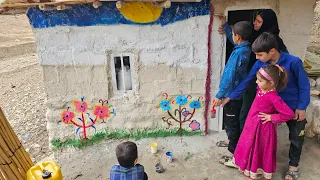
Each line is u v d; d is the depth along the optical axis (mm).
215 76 4449
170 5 3736
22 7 3824
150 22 4094
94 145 4621
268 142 3521
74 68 4254
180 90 4477
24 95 7070
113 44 4180
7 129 3014
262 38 3301
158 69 4352
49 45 4113
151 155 4359
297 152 3770
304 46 4586
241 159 3744
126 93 4484
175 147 4504
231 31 4125
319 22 10680
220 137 4664
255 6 4207
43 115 6105
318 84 6031
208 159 4262
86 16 4008
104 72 4301
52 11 3957
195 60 4328
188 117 4629
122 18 4047
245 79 3707
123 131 4637
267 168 3605
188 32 4188
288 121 3734
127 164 2943
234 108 3877
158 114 4590
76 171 4160
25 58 9492
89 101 4426
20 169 3139
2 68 8750
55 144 4582
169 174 4023
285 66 3439
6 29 12008
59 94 4363
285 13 4352
